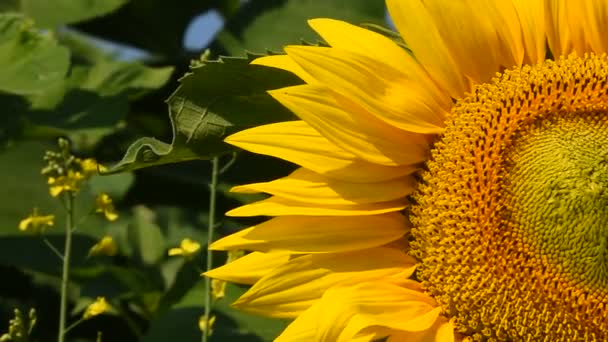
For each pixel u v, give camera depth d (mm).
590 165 897
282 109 937
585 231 893
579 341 898
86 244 1089
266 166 1053
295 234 905
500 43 926
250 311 903
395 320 894
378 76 911
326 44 945
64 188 995
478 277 903
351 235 908
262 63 914
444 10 920
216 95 935
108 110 1096
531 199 901
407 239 919
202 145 938
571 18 926
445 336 899
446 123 921
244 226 1096
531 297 900
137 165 939
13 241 1081
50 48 1097
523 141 912
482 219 905
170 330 1029
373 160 907
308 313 893
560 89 918
